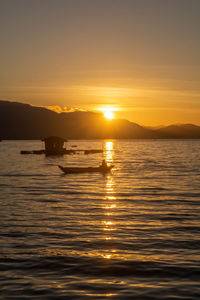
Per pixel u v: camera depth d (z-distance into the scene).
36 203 27.06
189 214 22.86
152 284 11.80
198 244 16.20
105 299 10.70
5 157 97.81
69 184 39.47
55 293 11.10
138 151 142.50
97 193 32.44
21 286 11.63
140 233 18.16
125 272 12.87
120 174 51.28
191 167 63.94
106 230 18.75
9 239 17.08
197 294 11.02
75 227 19.42
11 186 37.81
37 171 56.25
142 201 27.98
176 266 13.40
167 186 37.47
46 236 17.61
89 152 123.00
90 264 13.69
